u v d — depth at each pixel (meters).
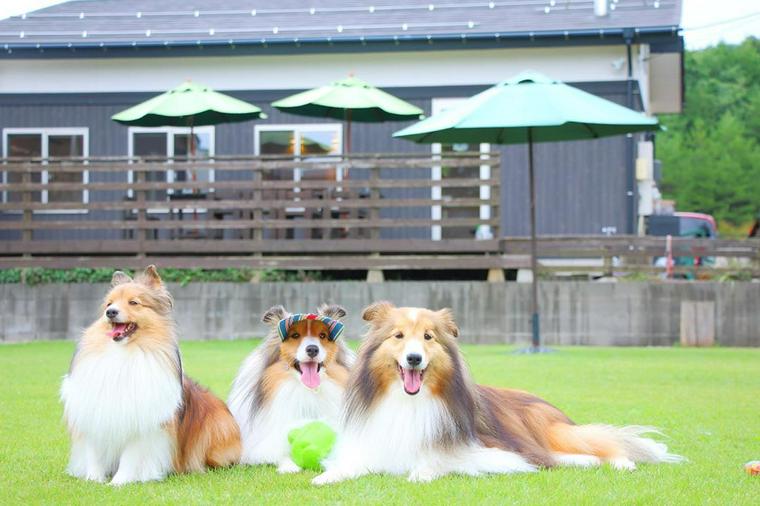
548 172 17.50
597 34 16.89
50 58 18.39
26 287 15.20
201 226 15.41
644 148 18.00
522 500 4.40
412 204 15.05
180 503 4.50
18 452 5.95
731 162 50.97
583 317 14.44
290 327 5.62
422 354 4.82
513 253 14.93
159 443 5.12
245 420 5.76
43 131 18.59
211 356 11.99
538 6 18.78
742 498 4.58
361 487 4.68
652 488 4.73
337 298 14.73
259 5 20.14
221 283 14.94
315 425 5.43
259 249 15.33
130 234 18.03
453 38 17.36
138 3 20.78
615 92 17.33
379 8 19.34
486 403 5.41
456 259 14.77
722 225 51.69
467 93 17.81
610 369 10.59
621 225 17.31
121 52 18.23
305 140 18.23
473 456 5.03
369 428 5.05
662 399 8.27
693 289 14.37
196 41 17.86
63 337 15.14
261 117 16.72
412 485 4.71
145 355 5.07
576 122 11.24
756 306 14.26
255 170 15.32
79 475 5.26
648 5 18.23
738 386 9.17
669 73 21.67
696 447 6.13
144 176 15.61
